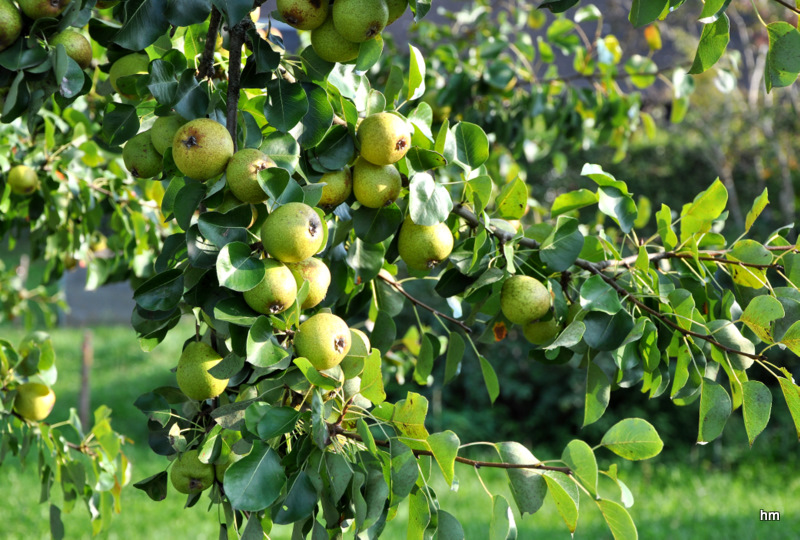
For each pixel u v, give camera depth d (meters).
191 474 1.37
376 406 1.33
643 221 1.85
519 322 1.46
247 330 1.30
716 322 1.44
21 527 3.34
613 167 5.74
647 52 7.14
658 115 6.19
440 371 5.13
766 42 6.16
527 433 5.20
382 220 1.41
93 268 2.12
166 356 7.46
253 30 1.33
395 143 1.36
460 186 1.64
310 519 1.33
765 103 5.95
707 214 1.50
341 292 1.50
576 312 1.47
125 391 6.12
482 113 2.52
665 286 1.48
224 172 1.31
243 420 1.32
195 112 1.35
